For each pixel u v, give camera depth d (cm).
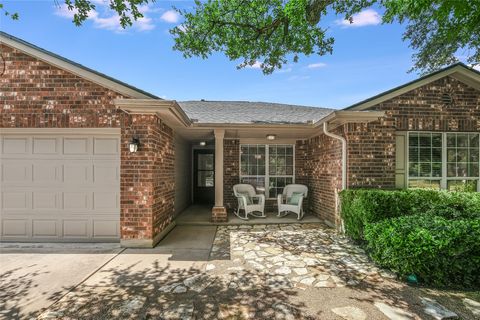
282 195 888
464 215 470
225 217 751
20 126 533
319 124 658
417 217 436
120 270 404
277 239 582
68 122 534
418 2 329
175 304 305
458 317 279
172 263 435
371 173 618
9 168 559
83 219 560
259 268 413
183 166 942
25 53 533
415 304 305
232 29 615
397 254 370
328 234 625
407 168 632
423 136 642
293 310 293
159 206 579
